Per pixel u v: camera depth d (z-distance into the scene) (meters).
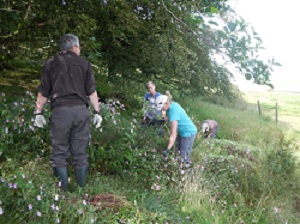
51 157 4.17
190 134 5.97
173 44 7.59
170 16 6.75
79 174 4.29
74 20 6.60
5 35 6.40
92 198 4.16
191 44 8.05
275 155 6.85
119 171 5.04
